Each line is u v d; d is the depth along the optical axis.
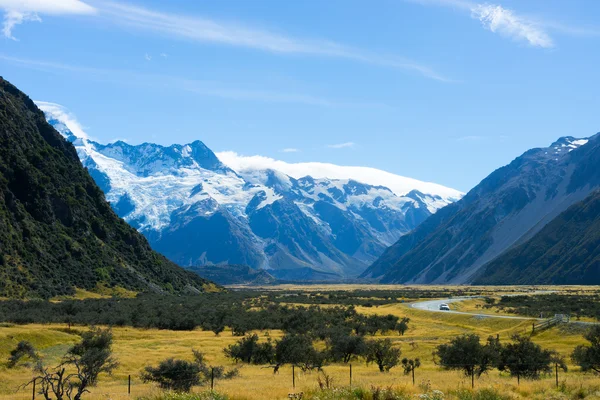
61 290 177.00
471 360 67.25
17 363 74.25
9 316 116.94
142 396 42.66
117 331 116.62
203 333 122.88
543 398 40.44
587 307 150.25
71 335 99.50
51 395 52.06
